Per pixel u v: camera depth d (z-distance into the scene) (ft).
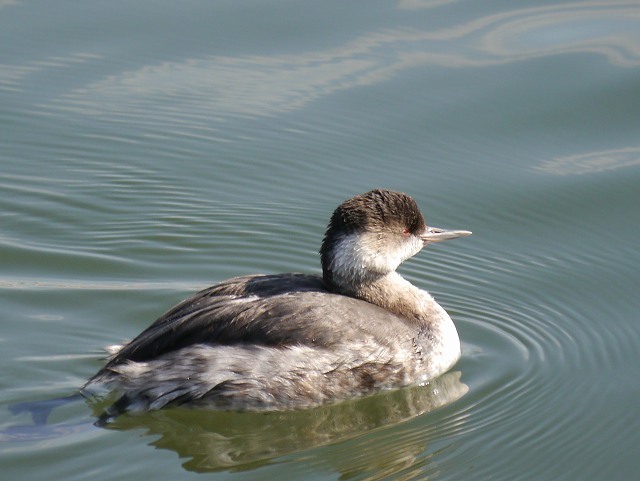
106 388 36.40
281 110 56.24
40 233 48.26
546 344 41.86
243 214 50.21
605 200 50.19
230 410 36.86
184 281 45.39
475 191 51.24
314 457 35.37
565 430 36.65
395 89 56.65
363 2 63.21
